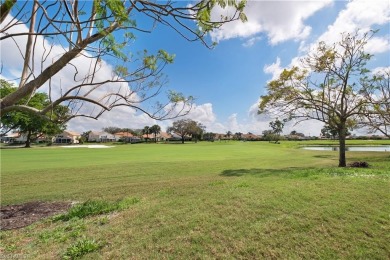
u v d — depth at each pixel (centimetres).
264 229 491
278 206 596
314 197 657
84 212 646
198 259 410
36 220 643
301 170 1277
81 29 253
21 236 531
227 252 426
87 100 353
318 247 439
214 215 561
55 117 341
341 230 490
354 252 428
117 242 466
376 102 1508
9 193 955
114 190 967
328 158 2375
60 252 443
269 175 1117
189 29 314
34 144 7669
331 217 538
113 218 594
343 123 1612
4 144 7300
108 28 285
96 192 945
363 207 589
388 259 416
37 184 1123
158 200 725
